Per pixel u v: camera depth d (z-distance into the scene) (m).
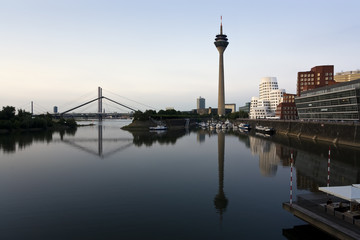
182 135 155.00
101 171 56.34
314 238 25.89
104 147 98.81
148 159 71.44
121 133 175.38
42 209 33.75
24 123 183.12
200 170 56.97
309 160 68.25
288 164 63.25
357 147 90.94
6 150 90.19
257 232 27.20
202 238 25.89
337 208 25.27
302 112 162.00
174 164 63.91
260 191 41.44
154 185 45.16
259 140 120.44
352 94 110.00
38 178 50.22
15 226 28.58
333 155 75.56
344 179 48.78
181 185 45.06
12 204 35.62
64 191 41.72
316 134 120.00
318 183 46.09
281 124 160.75
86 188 43.34
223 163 65.06
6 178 50.22
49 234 26.69
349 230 21.55
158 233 26.86
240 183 46.31
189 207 34.41
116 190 42.12
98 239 25.55
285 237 26.09
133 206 34.81
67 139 130.50
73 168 59.66
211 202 36.34
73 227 28.30
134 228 28.05
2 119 179.88
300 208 27.06
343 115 119.75
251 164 63.53
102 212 32.62
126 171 56.28
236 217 31.05
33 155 78.94
